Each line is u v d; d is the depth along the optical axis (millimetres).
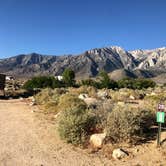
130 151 10859
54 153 11031
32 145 12156
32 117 19234
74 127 12219
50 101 24297
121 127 11836
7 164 9617
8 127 15922
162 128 13844
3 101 31375
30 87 61375
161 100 26250
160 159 9891
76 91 36219
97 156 10641
